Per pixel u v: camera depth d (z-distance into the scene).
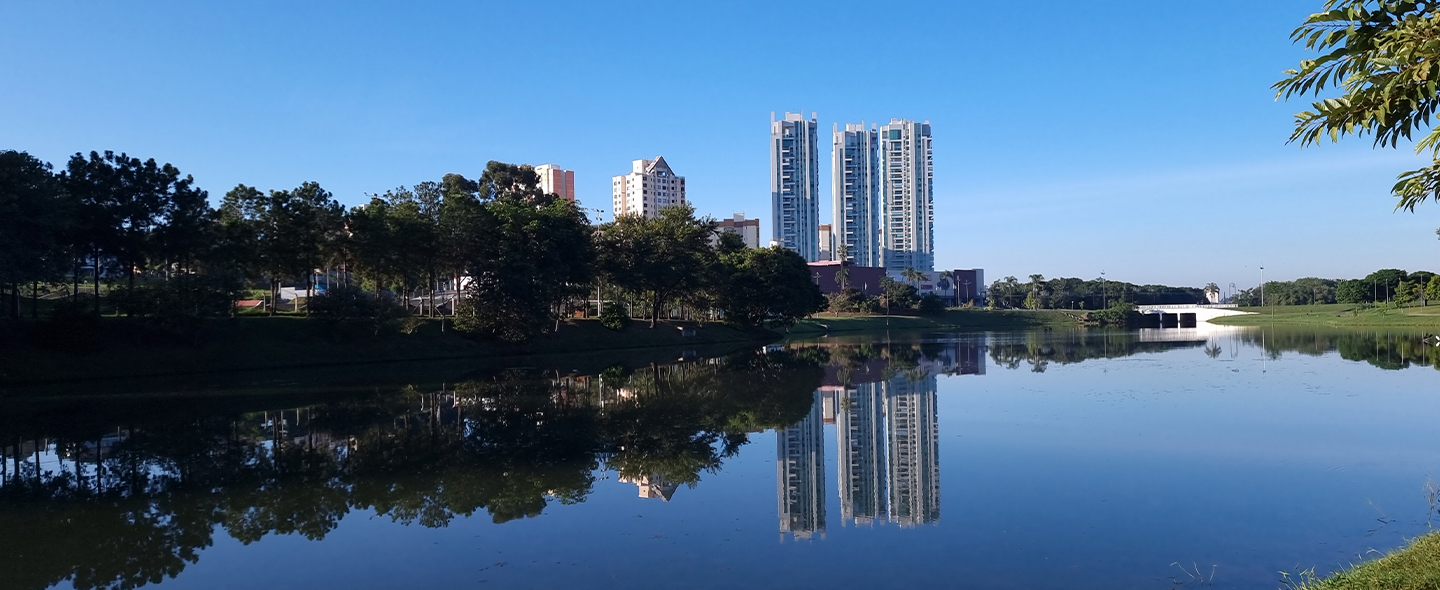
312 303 53.59
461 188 78.50
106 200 45.44
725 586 11.45
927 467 19.08
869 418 27.28
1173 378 38.72
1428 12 7.27
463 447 22.23
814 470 19.06
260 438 23.92
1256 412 26.48
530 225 61.44
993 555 12.58
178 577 12.25
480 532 14.21
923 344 79.50
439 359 56.41
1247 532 13.34
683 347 76.12
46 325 41.56
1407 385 33.31
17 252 36.12
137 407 31.17
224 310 47.59
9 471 19.69
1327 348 60.25
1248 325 133.88
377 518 15.19
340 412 29.42
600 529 14.30
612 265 75.00
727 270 91.00
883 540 13.46
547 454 21.16
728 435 24.22
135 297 44.56
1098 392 33.28
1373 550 12.15
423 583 11.80
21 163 38.53
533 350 64.25
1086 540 13.20
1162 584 11.14
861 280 199.88
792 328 114.12
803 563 12.38
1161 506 15.12
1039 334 106.31
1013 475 18.00
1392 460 18.59
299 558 13.01
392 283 71.94
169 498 16.91
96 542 13.99
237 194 51.75
